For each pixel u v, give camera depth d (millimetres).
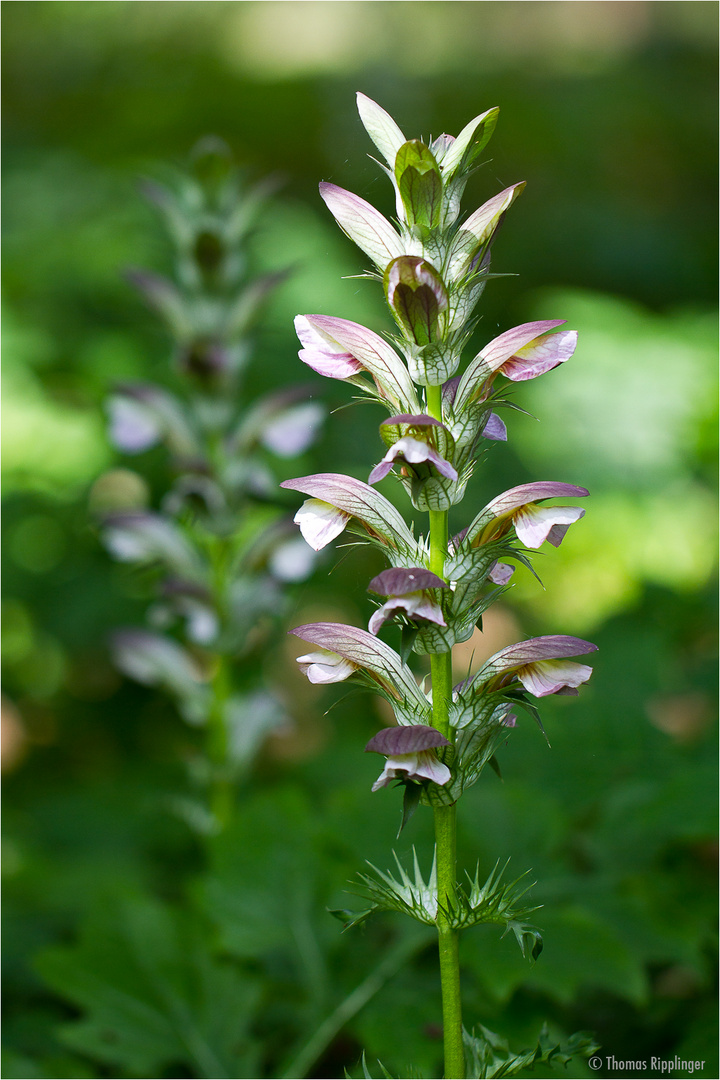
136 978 2289
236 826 2553
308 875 2445
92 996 2244
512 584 1375
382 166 1326
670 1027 2348
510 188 1261
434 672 1308
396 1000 2203
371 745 1223
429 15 13570
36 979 2713
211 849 2512
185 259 3129
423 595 1266
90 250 5891
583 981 2076
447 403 1319
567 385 5758
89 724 5418
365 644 1351
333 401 4871
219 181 3100
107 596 4965
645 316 6648
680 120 11359
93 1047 2129
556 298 7188
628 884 2424
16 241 6090
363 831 2559
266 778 4629
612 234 8922
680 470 5613
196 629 3035
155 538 3113
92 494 5105
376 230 1301
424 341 1248
